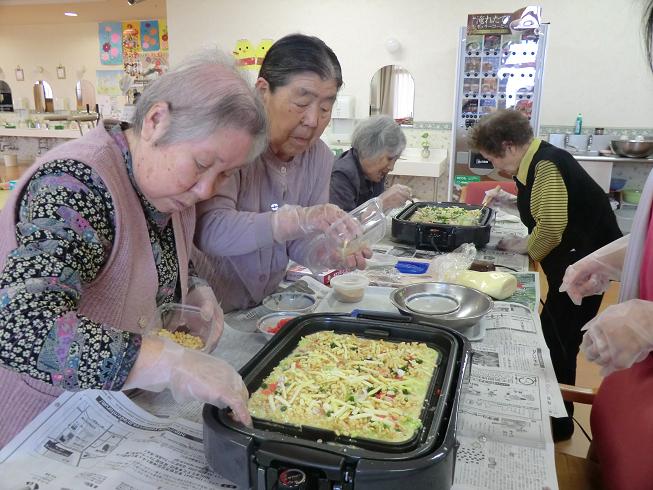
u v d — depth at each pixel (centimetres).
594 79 440
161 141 84
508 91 409
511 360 120
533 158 215
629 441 104
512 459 86
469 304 145
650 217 111
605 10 425
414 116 489
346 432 86
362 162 240
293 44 130
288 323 121
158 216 104
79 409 91
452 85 471
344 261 146
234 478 75
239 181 143
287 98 131
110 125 99
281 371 105
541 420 97
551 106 454
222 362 87
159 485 77
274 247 153
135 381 78
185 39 527
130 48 601
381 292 161
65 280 78
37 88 642
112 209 90
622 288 117
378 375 104
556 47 441
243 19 507
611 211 221
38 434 85
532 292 165
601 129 441
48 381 75
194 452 86
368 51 482
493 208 290
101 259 90
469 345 109
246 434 76
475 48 406
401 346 115
